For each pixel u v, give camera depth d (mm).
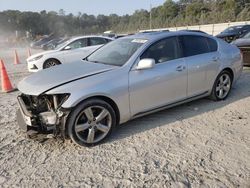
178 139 4152
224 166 3393
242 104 5605
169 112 5293
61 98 3822
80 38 10711
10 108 5941
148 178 3209
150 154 3742
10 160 3725
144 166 3457
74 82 3924
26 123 3947
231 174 3225
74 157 3742
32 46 35000
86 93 3816
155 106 4641
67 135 3887
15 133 4582
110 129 4156
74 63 4891
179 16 88875
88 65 4590
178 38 5047
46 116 3793
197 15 78938
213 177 3182
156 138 4215
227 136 4191
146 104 4504
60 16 112562
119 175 3293
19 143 4215
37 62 9961
